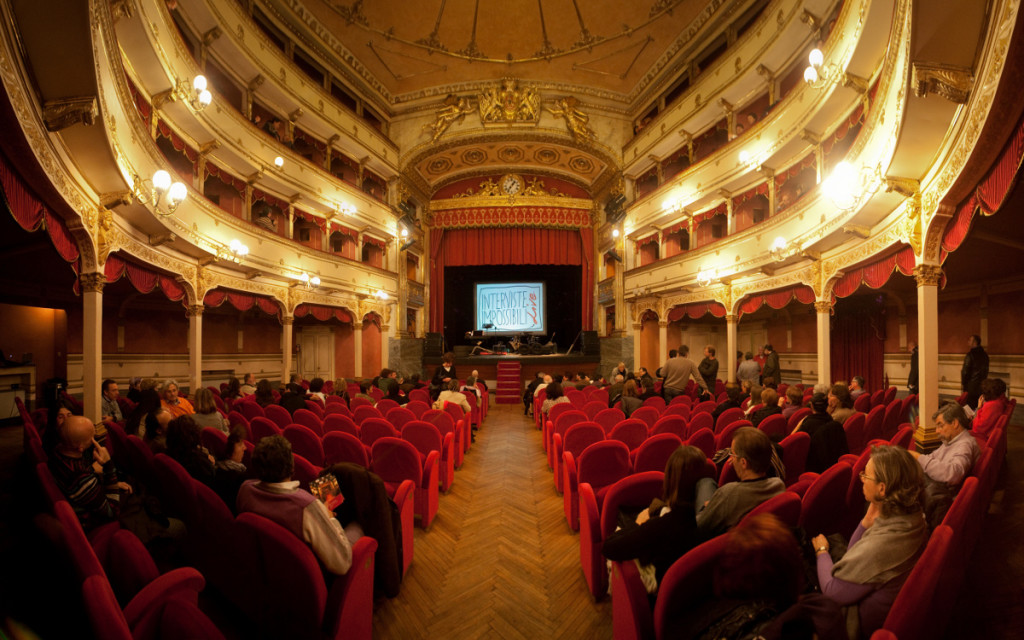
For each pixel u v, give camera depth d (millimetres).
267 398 6668
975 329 10477
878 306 12562
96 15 4195
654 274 16250
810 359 14562
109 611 1386
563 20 14719
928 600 1492
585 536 3400
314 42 14680
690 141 14570
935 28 3475
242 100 12305
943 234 5562
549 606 3139
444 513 4910
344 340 17734
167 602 1681
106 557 2738
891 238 6566
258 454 2383
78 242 5676
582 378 13312
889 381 12289
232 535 2289
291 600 2207
